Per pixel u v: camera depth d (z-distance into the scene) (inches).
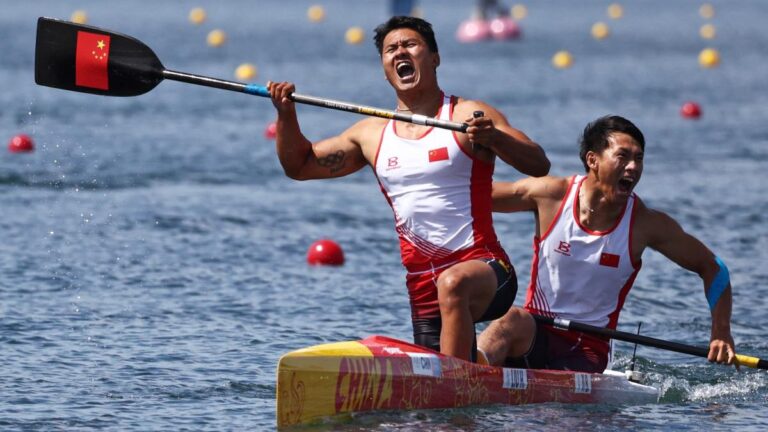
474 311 915.4
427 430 867.4
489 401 935.0
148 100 3516.2
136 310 1279.5
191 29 7322.8
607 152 960.9
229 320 1250.6
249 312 1290.6
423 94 936.9
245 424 892.0
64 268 1471.5
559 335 1024.2
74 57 1042.7
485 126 868.6
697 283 1504.7
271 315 1279.5
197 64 4662.9
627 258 989.8
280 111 944.9
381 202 2058.3
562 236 994.7
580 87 4146.2
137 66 1038.4
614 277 997.8
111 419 899.4
